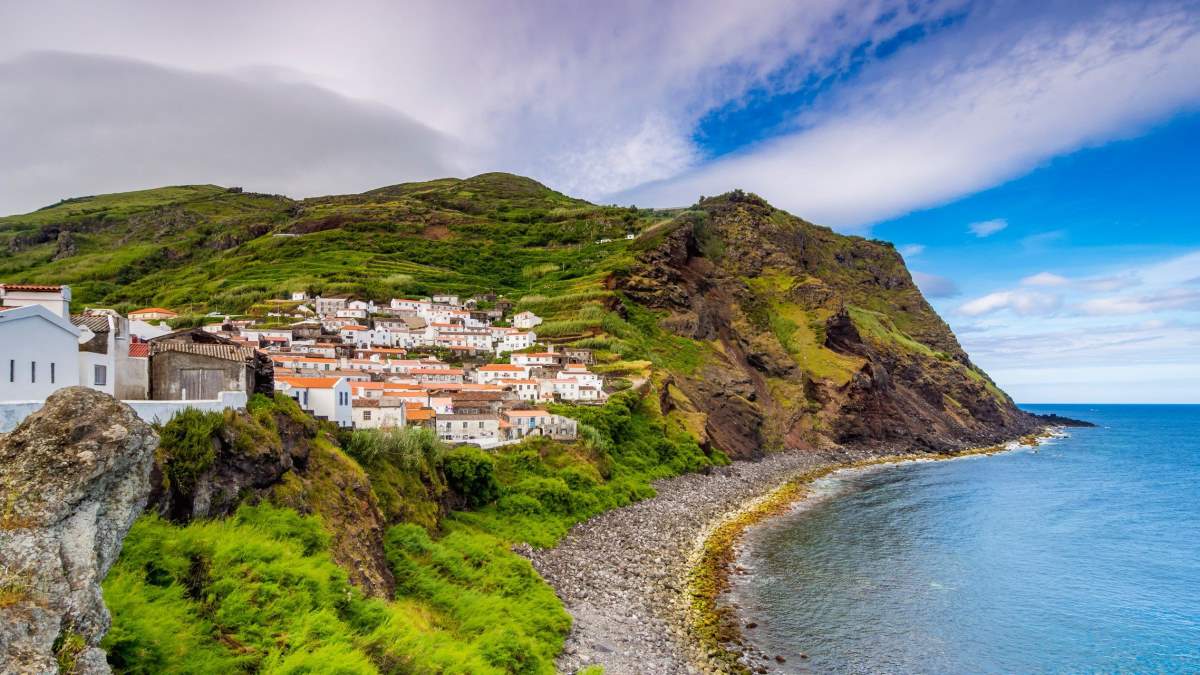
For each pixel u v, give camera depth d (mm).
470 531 63656
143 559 26938
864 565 71750
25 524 14984
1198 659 50594
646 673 44375
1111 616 58812
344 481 46469
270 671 25625
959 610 59500
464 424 96750
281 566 31719
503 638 41938
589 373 132875
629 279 198250
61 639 14898
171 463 32031
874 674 47281
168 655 23312
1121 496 114000
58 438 16109
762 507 99375
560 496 79750
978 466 153000
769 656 49156
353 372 125438
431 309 199750
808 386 189125
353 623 33656
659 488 103750
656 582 62500
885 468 148125
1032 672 48438
